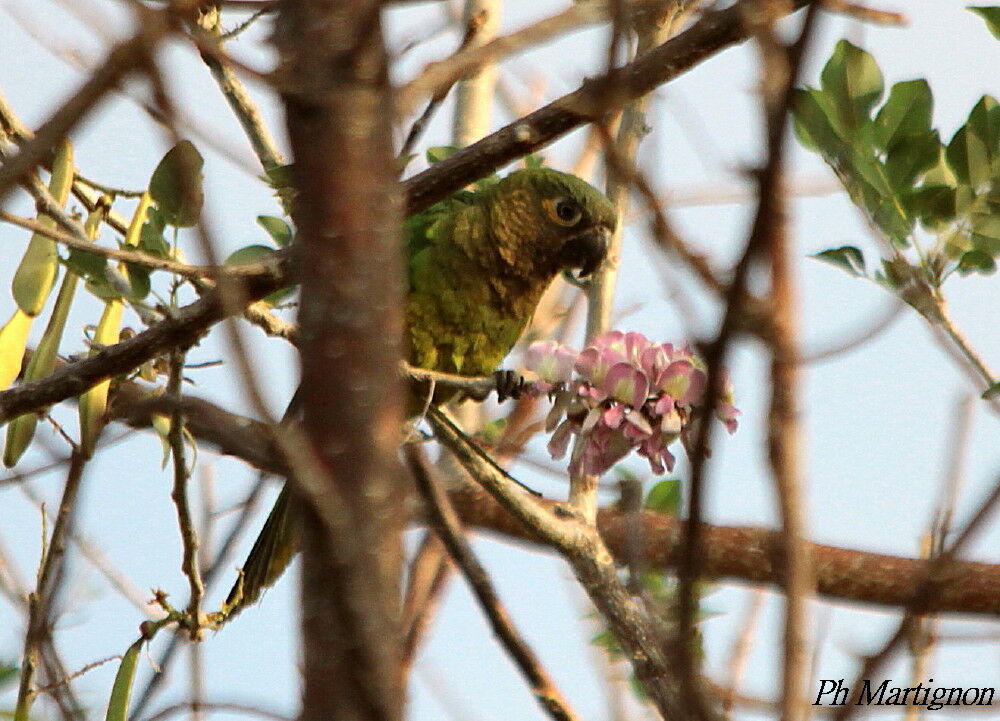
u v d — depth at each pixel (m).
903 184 7.82
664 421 8.01
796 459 3.35
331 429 3.34
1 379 8.38
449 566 8.83
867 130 7.91
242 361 3.17
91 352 8.62
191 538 8.04
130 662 8.05
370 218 3.36
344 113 3.33
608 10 3.55
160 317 8.62
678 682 3.68
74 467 7.94
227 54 3.30
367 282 3.36
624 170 3.47
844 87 7.98
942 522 3.91
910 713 6.28
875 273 7.61
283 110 3.42
